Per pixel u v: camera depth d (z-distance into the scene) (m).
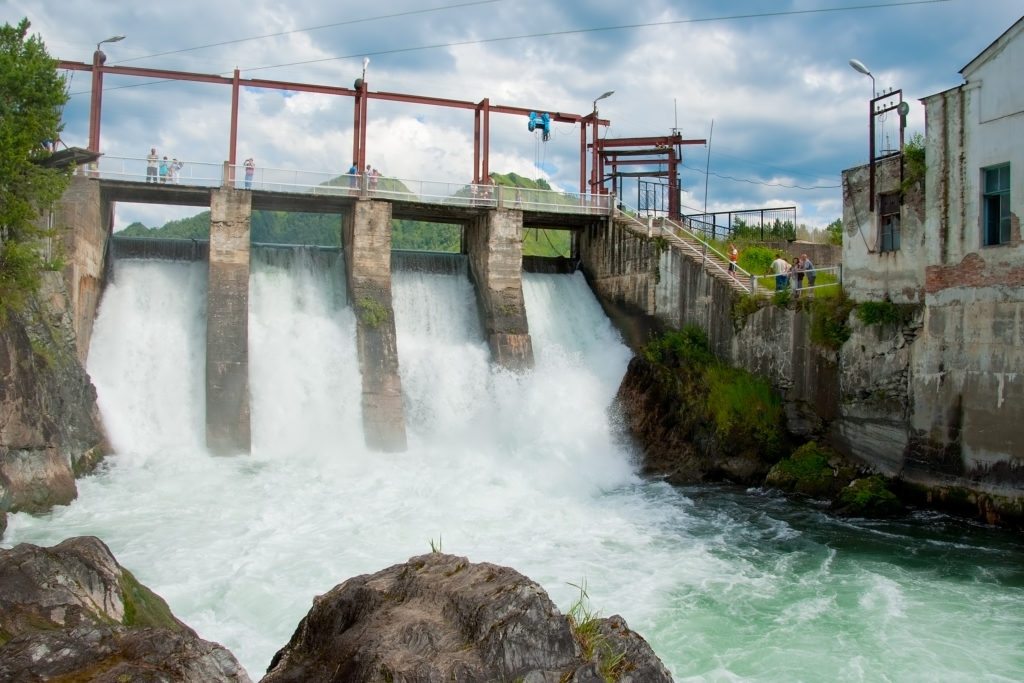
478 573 6.47
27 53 23.59
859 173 26.97
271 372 31.16
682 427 30.67
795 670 13.09
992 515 22.22
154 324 31.33
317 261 35.81
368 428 30.20
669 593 16.61
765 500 25.70
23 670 5.36
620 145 43.88
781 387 29.17
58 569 7.55
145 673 5.30
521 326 35.22
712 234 42.84
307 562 16.97
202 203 34.31
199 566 16.42
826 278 32.50
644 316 36.28
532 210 37.44
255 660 12.16
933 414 24.00
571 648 5.79
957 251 23.42
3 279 20.81
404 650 5.61
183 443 28.70
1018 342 21.58
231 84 34.81
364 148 36.53
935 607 16.11
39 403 21.06
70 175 24.81
